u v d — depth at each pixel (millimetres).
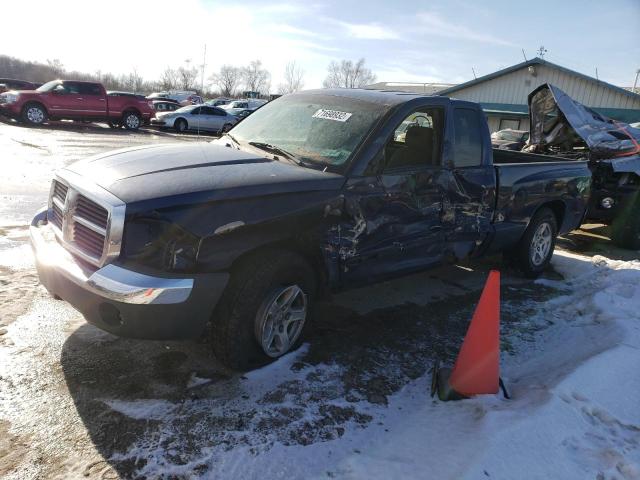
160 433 2730
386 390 3342
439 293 5246
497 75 29828
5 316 3807
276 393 3178
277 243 3340
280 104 4730
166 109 29875
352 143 3811
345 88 4734
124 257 2879
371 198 3719
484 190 4730
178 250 2879
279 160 3832
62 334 3643
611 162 7652
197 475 2461
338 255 3611
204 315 2979
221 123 26141
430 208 4215
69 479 2381
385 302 4875
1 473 2383
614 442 2756
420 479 2420
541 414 2848
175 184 3049
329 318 4379
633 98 26516
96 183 3117
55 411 2836
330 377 3424
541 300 5234
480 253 5031
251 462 2570
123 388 3094
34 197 7707
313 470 2543
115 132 21594
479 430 2729
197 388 3156
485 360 3180
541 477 2428
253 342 3307
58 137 17047
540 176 5469
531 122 8930
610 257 7402
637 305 4902
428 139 4336
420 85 43062
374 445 2770
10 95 20125
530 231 5602
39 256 3285
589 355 3703
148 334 2900
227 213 3016
